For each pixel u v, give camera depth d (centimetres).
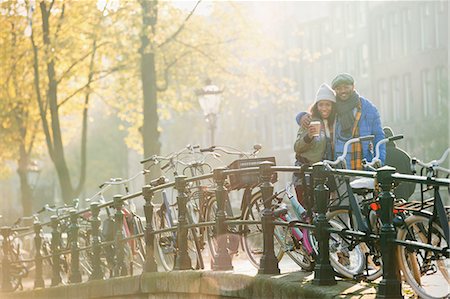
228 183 1260
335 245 1016
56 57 3167
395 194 1123
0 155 3975
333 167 1082
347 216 1018
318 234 980
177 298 1304
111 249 1548
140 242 1523
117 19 2986
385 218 861
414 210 859
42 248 1820
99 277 1576
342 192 1060
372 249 948
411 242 838
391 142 1168
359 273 1003
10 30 3434
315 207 1041
